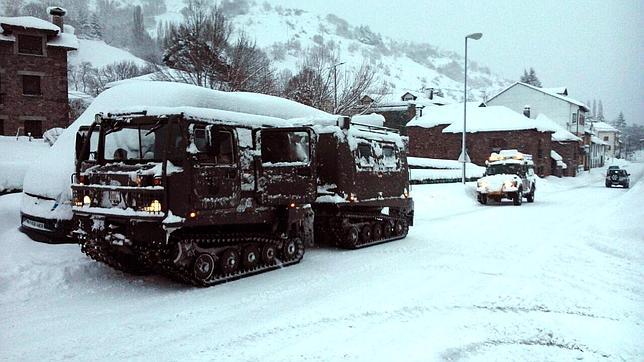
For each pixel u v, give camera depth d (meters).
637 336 5.66
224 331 5.72
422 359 4.98
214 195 7.41
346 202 10.58
